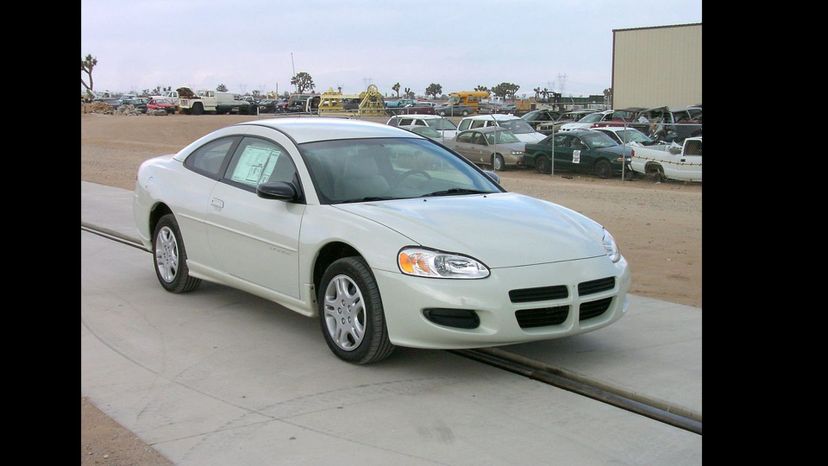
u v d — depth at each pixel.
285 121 6.70
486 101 81.25
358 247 5.11
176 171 7.06
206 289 7.33
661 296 7.29
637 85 41.91
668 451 4.03
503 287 4.82
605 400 4.70
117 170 21.75
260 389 4.87
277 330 6.09
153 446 4.05
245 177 6.32
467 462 3.89
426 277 4.83
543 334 4.93
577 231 5.48
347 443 4.10
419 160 6.30
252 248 6.00
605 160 21.97
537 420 4.41
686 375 5.02
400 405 4.61
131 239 9.75
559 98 70.69
